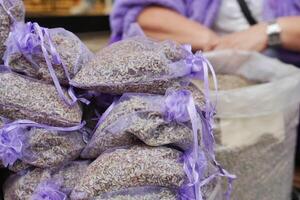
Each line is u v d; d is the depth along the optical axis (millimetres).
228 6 1193
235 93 763
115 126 543
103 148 560
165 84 556
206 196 586
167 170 524
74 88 574
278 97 799
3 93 544
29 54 553
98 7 1996
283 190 891
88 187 521
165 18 1146
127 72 548
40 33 548
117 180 519
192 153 547
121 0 1174
